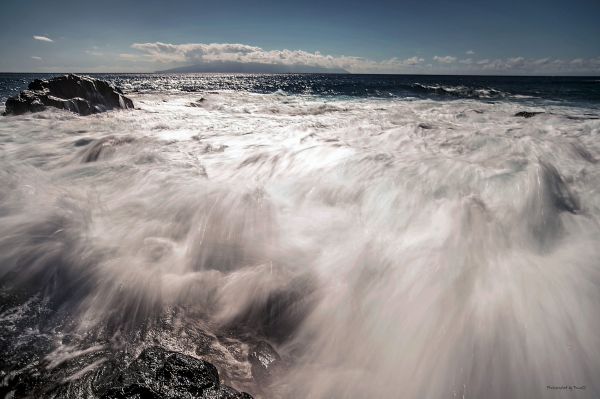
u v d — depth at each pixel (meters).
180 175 5.75
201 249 3.76
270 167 6.23
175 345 2.59
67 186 5.30
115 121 11.81
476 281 3.00
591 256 3.28
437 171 5.21
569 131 9.21
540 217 3.93
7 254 3.40
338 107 17.02
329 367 2.50
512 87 41.88
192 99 22.83
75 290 3.07
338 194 4.96
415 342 2.60
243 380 2.32
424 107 17.31
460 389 2.24
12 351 2.39
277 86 52.09
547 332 2.48
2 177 5.41
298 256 3.67
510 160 5.69
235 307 3.02
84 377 2.20
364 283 3.21
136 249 3.69
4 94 26.41
